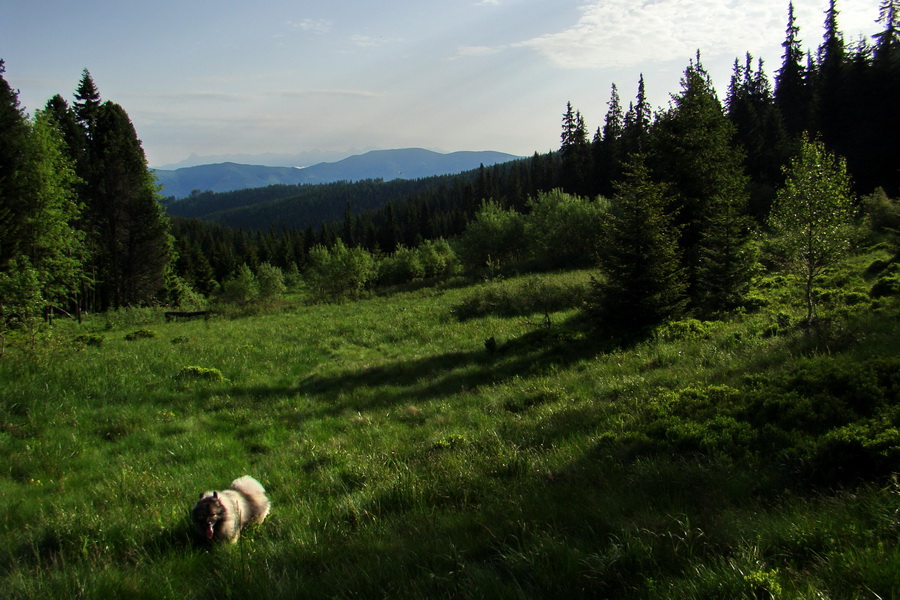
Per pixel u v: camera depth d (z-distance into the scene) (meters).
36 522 5.32
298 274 74.75
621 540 3.56
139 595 3.78
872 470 4.01
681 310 13.84
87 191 40.81
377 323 22.91
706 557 3.25
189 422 9.49
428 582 3.42
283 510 5.60
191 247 86.06
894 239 21.55
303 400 11.38
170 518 5.29
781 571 2.90
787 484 4.22
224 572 3.99
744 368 8.05
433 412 9.65
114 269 42.78
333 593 3.47
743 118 54.28
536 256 45.56
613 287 13.68
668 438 5.66
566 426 7.23
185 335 21.66
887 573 2.63
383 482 6.00
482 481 5.55
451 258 54.25
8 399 9.13
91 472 7.00
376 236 120.19
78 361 13.19
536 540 3.76
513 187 105.31
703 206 17.64
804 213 11.47
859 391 5.31
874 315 9.92
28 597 3.70
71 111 42.81
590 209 40.50
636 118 62.03
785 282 17.75
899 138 42.94
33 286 12.66
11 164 26.02
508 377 11.59
